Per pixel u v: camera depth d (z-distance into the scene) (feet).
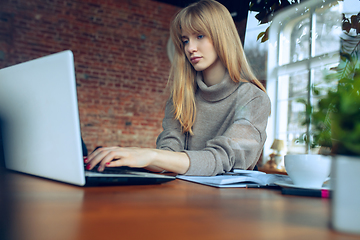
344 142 1.03
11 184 1.94
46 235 0.87
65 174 1.98
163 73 17.95
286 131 10.28
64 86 1.86
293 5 4.63
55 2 15.52
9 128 2.50
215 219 1.17
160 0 17.83
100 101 16.38
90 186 2.03
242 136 3.93
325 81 1.11
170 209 1.34
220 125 4.63
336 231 1.02
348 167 1.01
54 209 1.24
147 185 2.24
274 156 10.32
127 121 16.96
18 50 14.74
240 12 5.59
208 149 3.23
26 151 2.34
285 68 5.74
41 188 1.83
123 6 17.02
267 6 4.70
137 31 17.37
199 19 4.22
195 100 4.87
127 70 17.07
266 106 4.40
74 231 0.92
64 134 1.94
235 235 0.94
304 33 4.83
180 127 4.78
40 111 2.10
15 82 2.30
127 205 1.40
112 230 0.95
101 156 2.34
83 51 16.07
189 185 2.38
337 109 1.03
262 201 1.71
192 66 4.82
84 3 16.12
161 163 2.71
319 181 2.11
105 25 16.58
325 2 4.45
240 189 2.29
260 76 6.00
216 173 3.05
